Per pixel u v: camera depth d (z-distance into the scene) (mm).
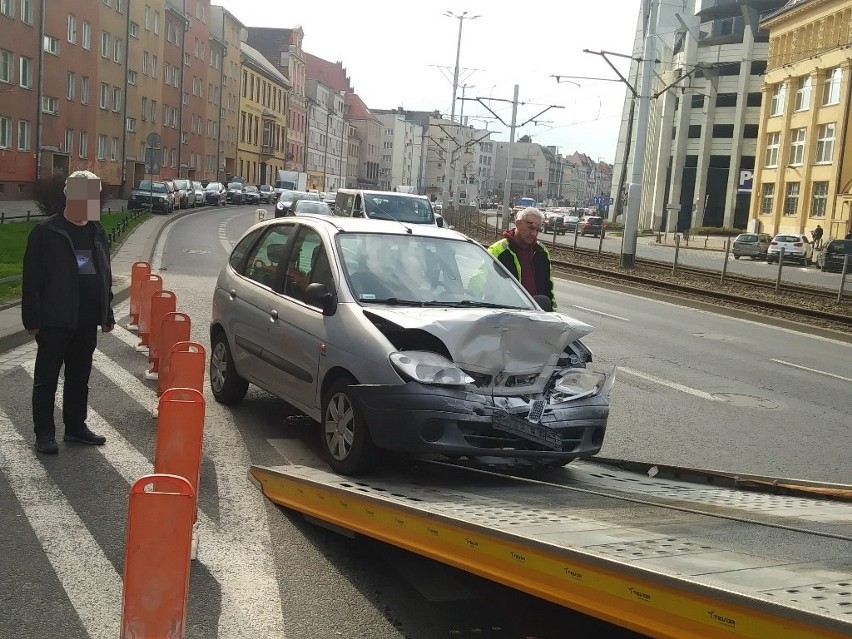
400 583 4652
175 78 73375
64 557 4695
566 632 4160
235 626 4035
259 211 29484
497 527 4094
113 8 57344
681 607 3178
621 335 16234
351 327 6285
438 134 174250
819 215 60812
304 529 5367
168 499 3129
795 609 2828
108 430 7234
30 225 30984
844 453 8469
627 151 64625
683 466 6992
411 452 5855
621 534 4148
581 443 6133
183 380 6258
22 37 44375
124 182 62281
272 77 105938
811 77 61938
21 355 10180
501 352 5922
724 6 88250
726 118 88812
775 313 22203
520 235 8156
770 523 4633
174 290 17453
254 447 7047
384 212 24000
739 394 11180
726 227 87750
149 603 3127
